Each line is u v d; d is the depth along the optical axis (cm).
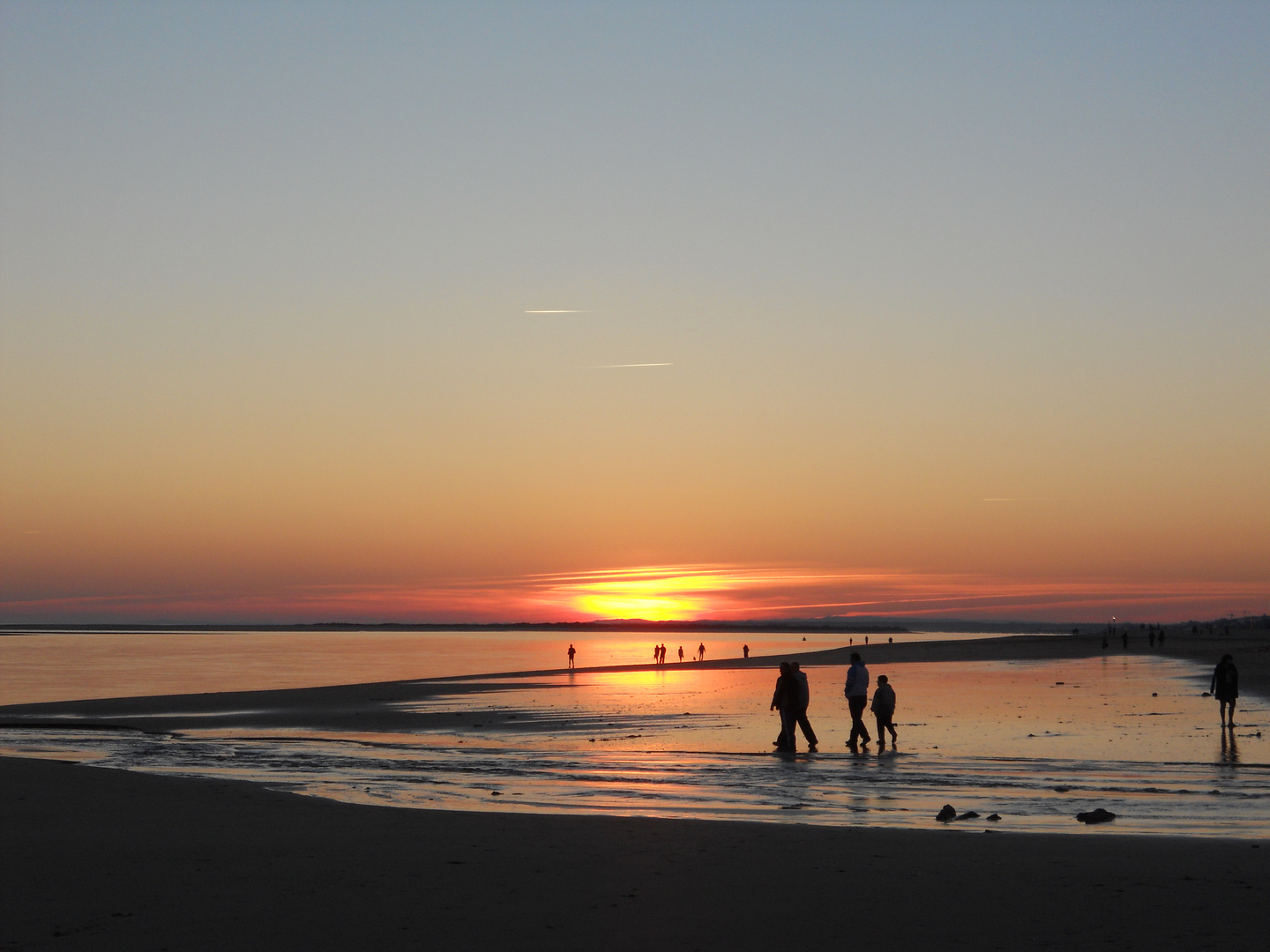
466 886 895
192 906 825
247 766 2002
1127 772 1723
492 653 14438
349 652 14625
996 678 4575
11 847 1063
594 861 995
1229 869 948
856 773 1761
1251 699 3225
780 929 762
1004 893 862
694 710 3209
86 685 6097
